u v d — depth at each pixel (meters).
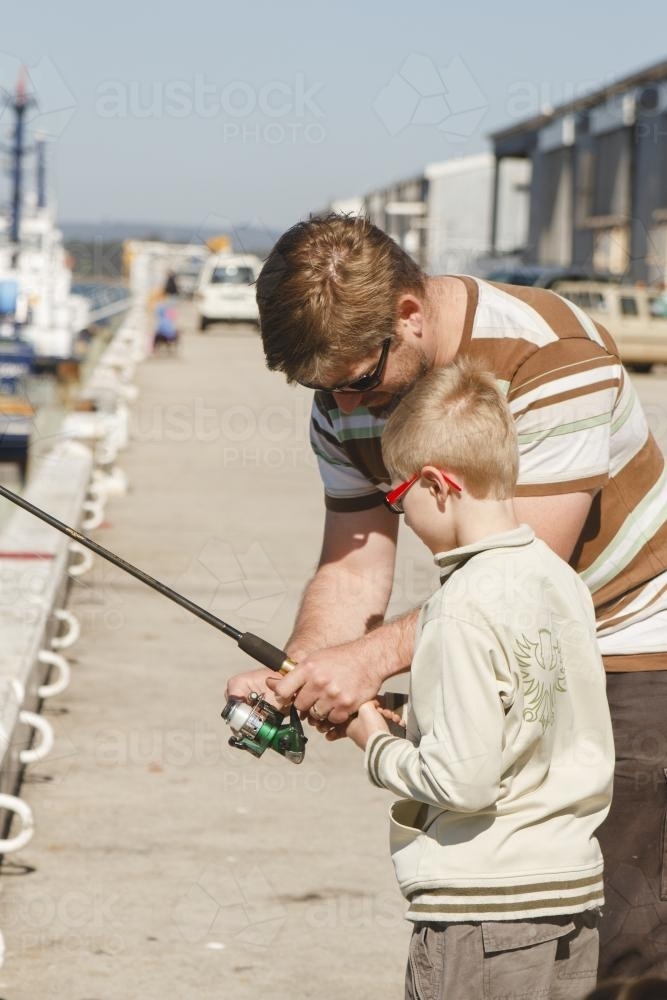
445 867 2.60
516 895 2.58
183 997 3.77
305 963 3.99
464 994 2.59
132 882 4.50
